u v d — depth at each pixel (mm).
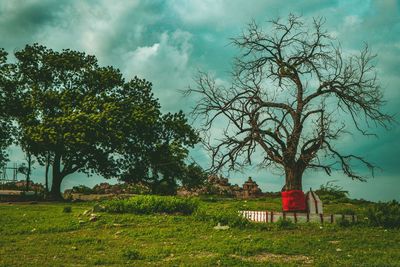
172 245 18016
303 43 35312
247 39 35781
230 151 34375
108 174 57250
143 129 56281
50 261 14727
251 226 23172
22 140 54562
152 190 59094
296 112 32969
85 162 56156
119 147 54594
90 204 42188
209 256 15484
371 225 23812
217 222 24219
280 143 32688
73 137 50812
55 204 44812
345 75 34219
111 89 58906
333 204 41125
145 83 59938
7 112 55844
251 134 32969
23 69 57562
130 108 55844
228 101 35062
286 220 24156
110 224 24109
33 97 54812
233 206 37062
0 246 18062
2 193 57875
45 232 22484
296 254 15953
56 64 56938
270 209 35531
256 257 15469
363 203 42688
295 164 32438
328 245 17719
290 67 33906
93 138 52000
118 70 59375
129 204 29141
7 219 27422
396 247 17406
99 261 14586
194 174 58500
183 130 58438
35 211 32812
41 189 67500
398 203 25938
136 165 57750
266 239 19047
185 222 24734
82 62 58312
